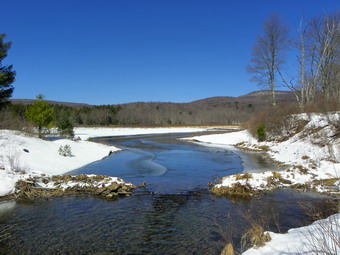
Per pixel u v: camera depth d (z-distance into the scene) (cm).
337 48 2861
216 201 994
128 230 731
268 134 2834
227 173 1520
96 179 1221
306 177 1262
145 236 691
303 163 1588
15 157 1444
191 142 3741
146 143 3581
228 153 2441
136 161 1977
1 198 1012
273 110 3197
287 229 711
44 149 1831
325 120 2264
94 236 693
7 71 2155
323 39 2939
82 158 1955
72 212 877
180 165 1792
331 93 2903
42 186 1130
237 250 578
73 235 699
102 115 9725
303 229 597
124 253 602
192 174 1497
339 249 433
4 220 805
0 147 1542
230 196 1055
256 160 1988
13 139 1731
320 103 2614
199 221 791
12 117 2305
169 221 795
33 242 659
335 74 2900
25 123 2316
